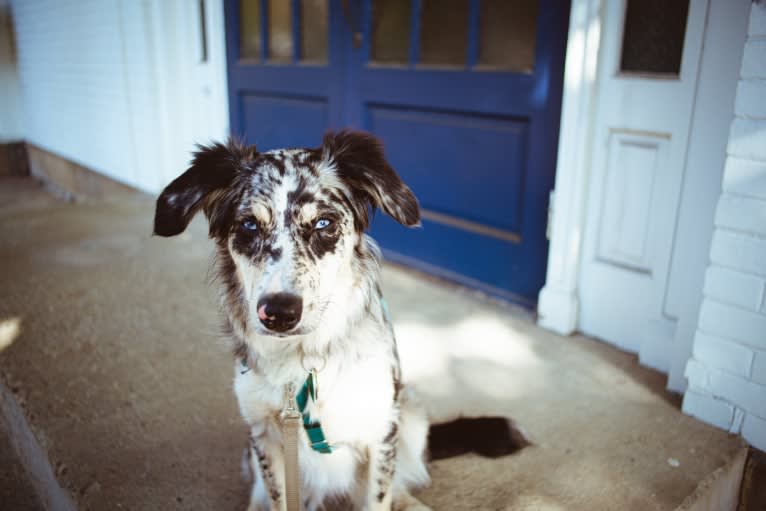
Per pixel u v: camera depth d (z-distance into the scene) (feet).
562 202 9.51
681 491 6.46
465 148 11.19
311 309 4.98
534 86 9.82
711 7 7.43
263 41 15.06
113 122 23.59
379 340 5.81
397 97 12.07
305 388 5.56
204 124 18.47
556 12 9.29
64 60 27.35
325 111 13.98
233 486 6.68
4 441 9.41
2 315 10.80
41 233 15.80
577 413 7.85
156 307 11.17
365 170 5.63
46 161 34.86
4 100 36.63
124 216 17.46
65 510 6.88
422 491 6.51
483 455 6.98
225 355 9.43
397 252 13.14
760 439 7.11
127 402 8.18
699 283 7.78
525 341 9.76
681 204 8.26
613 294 9.48
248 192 5.41
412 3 11.23
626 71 8.80
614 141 9.00
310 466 5.96
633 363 9.07
